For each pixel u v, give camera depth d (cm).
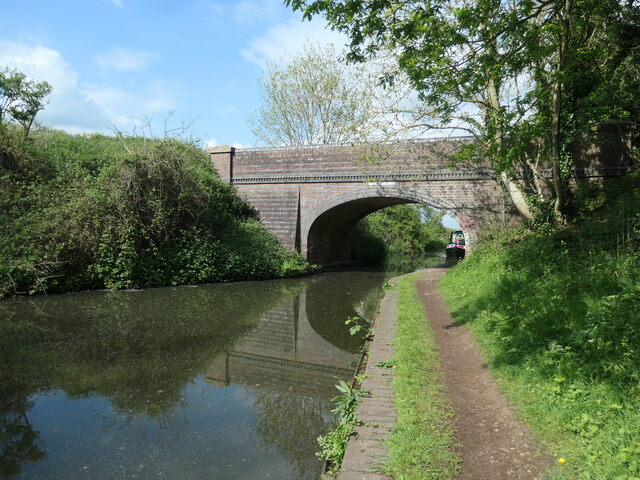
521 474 319
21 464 396
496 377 507
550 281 731
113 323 954
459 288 1117
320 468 396
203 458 412
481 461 342
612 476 288
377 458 349
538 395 432
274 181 2095
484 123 1244
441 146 1772
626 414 344
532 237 1141
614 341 444
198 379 639
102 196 1445
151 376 643
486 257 1275
